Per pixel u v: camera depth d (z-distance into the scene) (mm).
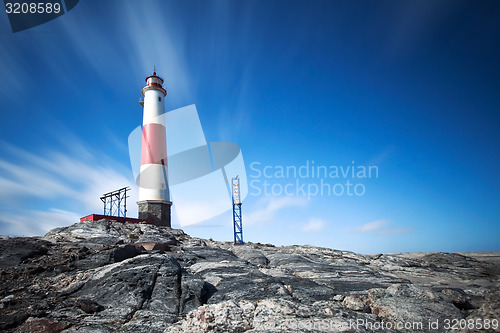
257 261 23062
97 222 29859
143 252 18172
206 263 17969
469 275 21375
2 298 11344
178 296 12141
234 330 8781
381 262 25953
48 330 8992
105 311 10797
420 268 23859
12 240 18156
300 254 26797
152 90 41500
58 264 15242
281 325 8742
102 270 13844
